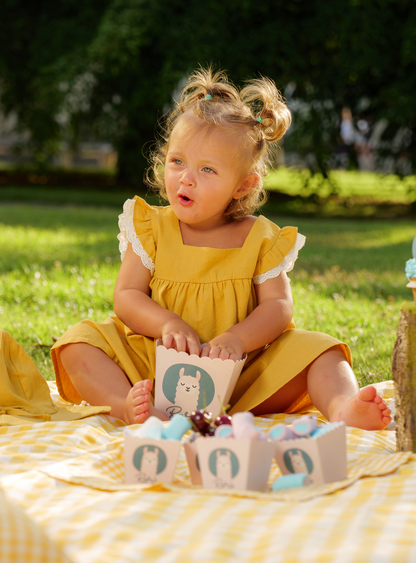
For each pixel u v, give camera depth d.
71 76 12.38
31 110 14.03
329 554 1.06
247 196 2.44
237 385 2.25
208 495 1.39
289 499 1.35
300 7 12.18
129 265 2.40
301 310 4.15
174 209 2.30
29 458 1.66
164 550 1.11
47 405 2.18
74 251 6.40
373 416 1.93
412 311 1.74
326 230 9.68
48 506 1.29
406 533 1.14
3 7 13.66
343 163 13.40
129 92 13.09
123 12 11.97
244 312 2.32
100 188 15.09
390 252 7.47
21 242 6.85
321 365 2.16
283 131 2.45
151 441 1.52
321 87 12.12
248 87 2.50
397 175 12.69
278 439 1.54
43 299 4.31
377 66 11.44
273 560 1.07
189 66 11.61
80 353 2.24
